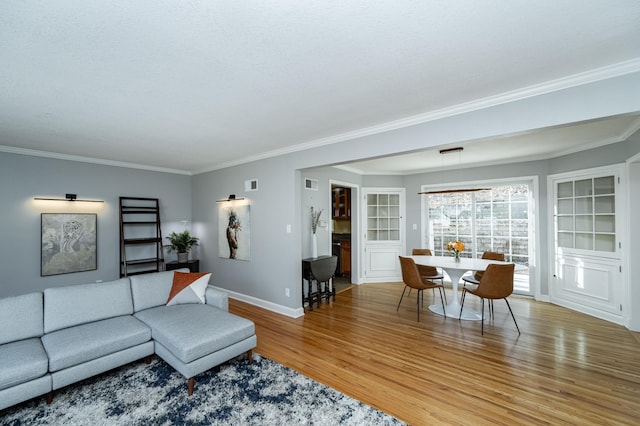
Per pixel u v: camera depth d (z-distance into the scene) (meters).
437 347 3.01
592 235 3.99
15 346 2.23
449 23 1.51
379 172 6.20
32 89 2.21
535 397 2.15
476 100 2.48
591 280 3.98
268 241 4.36
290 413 2.00
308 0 1.33
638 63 1.87
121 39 1.60
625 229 3.54
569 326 3.55
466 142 2.62
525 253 5.02
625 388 2.25
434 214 5.98
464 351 2.91
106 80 2.09
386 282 6.16
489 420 1.91
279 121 2.99
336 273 6.73
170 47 1.69
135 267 5.13
